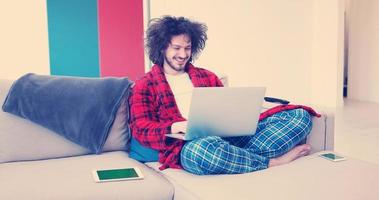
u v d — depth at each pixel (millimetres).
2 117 1864
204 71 2186
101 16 3955
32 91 1901
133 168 1680
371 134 4156
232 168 1666
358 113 5449
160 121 1962
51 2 3828
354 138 3984
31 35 3893
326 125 2125
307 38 6082
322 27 6027
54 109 1893
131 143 2014
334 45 5918
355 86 6922
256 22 5625
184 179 1624
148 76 2029
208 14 5242
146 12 4184
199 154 1653
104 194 1450
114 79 2070
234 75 5566
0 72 3881
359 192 1435
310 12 6062
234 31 5477
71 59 3900
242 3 5488
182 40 2047
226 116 1726
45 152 1880
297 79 6070
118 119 2020
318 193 1413
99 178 1541
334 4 5855
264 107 2199
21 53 3896
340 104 6066
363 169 1699
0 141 1834
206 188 1491
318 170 1681
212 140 1683
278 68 5883
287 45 5914
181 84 2080
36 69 3918
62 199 1396
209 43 5324
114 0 3990
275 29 5793
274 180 1557
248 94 1721
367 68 6695
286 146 1878
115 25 4012
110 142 2000
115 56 4031
